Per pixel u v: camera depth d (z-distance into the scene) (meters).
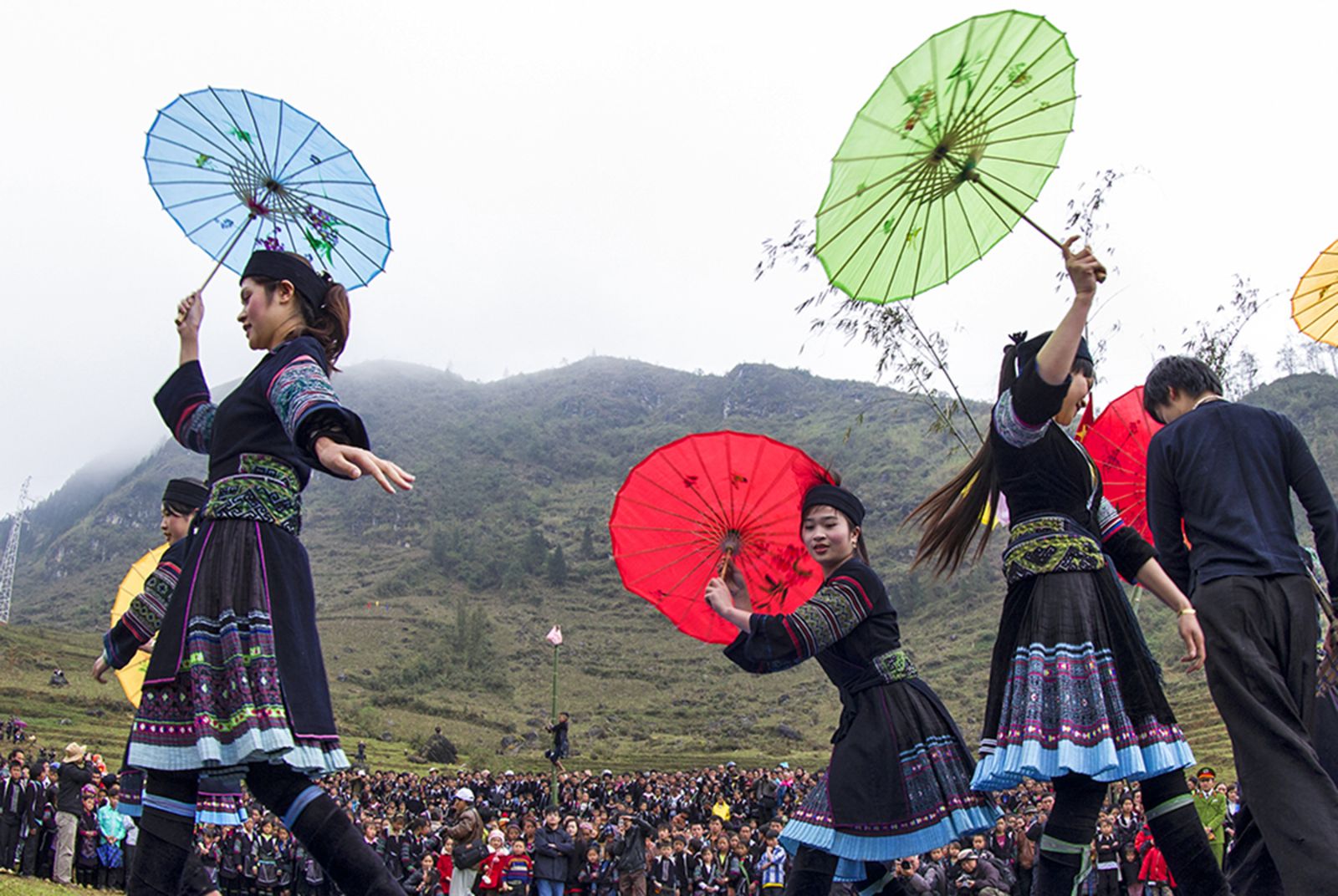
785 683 142.00
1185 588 3.94
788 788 31.19
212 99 4.20
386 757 85.06
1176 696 66.00
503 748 114.56
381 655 156.62
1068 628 3.68
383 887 3.19
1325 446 113.19
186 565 3.34
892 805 4.10
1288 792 3.27
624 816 24.52
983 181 3.90
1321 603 3.94
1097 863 16.39
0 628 106.12
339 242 4.50
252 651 3.20
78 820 17.41
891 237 4.09
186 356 4.12
